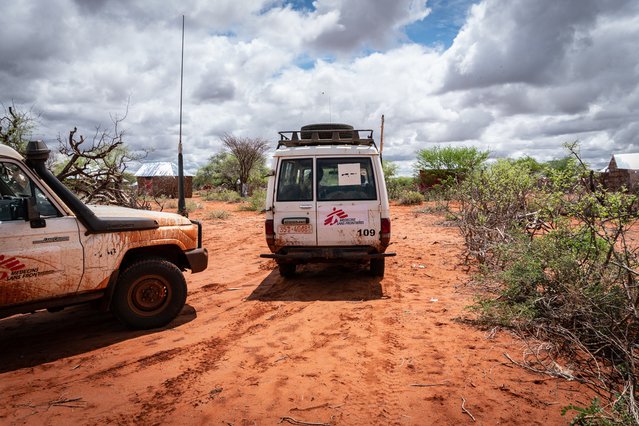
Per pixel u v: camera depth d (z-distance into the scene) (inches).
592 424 104.4
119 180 430.0
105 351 165.5
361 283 262.4
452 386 129.3
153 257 192.9
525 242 203.9
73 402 125.7
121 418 116.3
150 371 145.9
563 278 173.9
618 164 825.5
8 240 153.0
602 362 141.4
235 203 998.4
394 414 115.3
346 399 123.4
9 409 122.5
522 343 158.9
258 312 210.7
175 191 1165.7
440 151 874.8
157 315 190.2
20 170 161.0
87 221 169.6
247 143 1342.3
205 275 297.4
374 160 252.7
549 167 203.3
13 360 159.9
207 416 116.0
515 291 188.2
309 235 251.9
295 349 162.1
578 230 187.3
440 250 353.7
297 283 269.0
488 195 296.2
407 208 728.3
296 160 256.8
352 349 159.9
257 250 391.2
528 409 116.1
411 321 188.1
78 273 167.5
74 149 384.8
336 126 325.1
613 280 164.7
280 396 125.8
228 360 153.3
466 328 176.6
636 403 111.8
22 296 156.3
